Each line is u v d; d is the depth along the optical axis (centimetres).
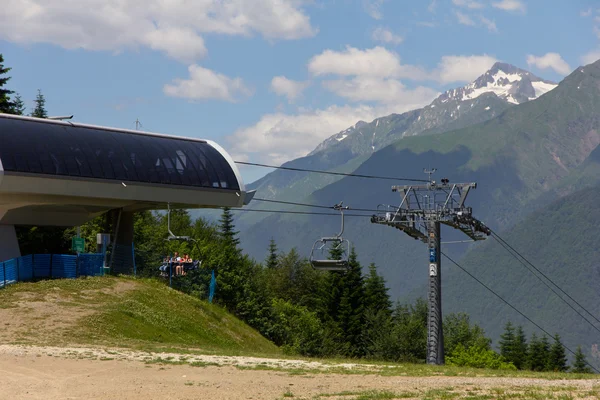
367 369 3086
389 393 2289
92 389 2427
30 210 5566
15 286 4909
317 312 11106
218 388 2450
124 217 6084
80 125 5588
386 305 11656
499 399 2119
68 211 5803
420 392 2317
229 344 5131
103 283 5256
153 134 5947
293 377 2756
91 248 7350
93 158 5281
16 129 5144
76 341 3866
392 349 9806
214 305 6019
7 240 5438
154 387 2466
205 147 6069
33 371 2777
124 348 3678
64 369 2847
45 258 5312
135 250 6066
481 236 6325
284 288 12756
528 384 2570
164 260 6047
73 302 4709
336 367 3128
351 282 11031
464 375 2948
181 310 5266
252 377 2736
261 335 6562
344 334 10731
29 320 4231
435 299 5828
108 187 5266
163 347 3797
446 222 5950
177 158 5741
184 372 2847
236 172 5959
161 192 5512
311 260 4006
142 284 5475
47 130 5300
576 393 2212
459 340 12588
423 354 9812
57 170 5047
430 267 5894
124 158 5438
